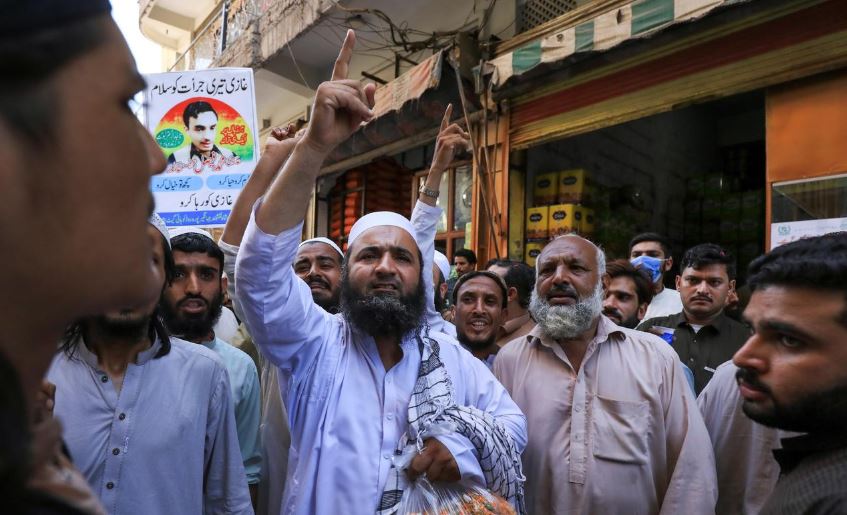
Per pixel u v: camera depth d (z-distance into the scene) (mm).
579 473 1958
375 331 1656
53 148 336
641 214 6805
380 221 1837
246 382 2160
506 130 5844
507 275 3371
